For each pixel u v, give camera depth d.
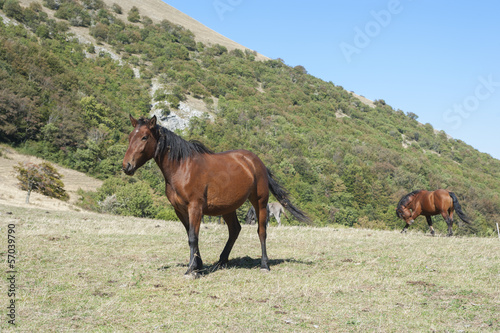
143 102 132.75
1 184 43.62
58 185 46.59
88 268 6.79
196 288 5.72
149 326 4.14
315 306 4.93
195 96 155.62
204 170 6.56
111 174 71.69
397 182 120.44
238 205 7.07
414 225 72.50
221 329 4.06
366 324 4.31
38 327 4.04
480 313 4.82
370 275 6.81
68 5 192.12
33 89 91.25
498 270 7.27
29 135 76.12
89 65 150.12
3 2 156.88
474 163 188.50
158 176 75.56
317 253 9.13
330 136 157.88
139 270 6.85
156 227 15.21
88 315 4.47
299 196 89.88
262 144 125.69
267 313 4.61
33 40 141.50
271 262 7.91
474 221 79.75
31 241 9.02
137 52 179.75
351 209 89.38
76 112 92.81
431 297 5.52
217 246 10.03
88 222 15.29
